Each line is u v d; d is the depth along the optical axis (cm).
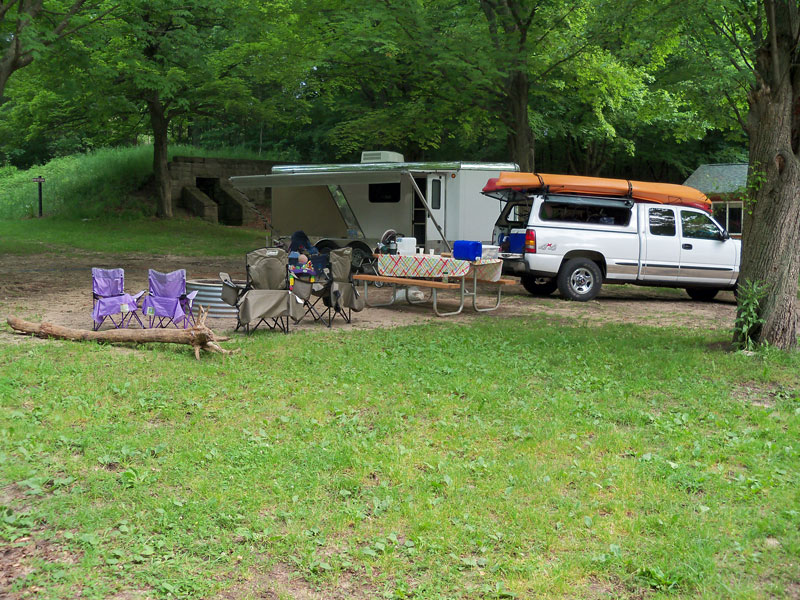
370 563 352
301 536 374
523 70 1609
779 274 842
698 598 325
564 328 1013
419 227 1548
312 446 502
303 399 616
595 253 1389
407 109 2116
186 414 578
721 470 473
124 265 1852
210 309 1080
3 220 2977
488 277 1187
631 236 1396
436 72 1655
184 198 3175
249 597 324
